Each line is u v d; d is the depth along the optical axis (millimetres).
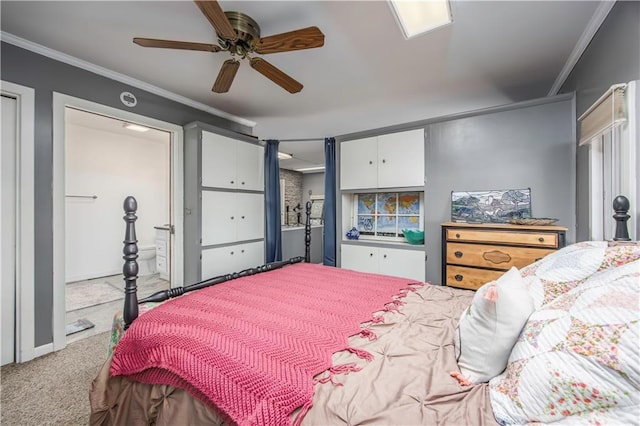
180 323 1112
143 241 4898
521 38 1925
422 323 1209
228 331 1045
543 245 2080
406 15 1657
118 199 4602
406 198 3447
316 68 2354
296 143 4938
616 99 1367
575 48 2039
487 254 2287
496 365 797
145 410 1005
